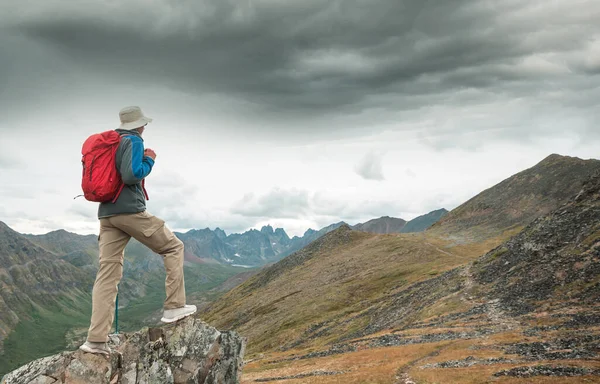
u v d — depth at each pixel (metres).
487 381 34.81
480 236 194.88
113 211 8.00
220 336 10.75
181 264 9.20
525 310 56.97
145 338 9.23
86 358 8.12
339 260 194.25
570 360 36.72
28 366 7.96
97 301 8.14
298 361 68.44
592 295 53.19
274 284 195.88
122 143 7.90
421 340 57.19
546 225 78.19
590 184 78.25
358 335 84.69
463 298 72.94
